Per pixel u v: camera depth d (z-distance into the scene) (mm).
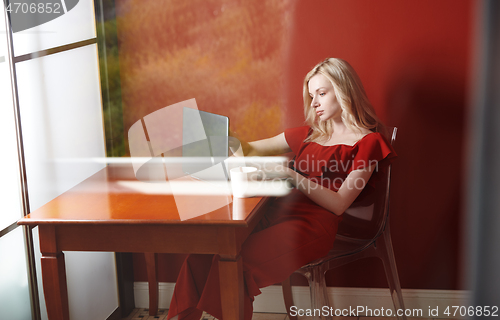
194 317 1188
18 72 1164
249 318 1152
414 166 1448
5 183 1140
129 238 1054
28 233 1211
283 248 1180
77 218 1036
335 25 1420
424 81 1385
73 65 1413
